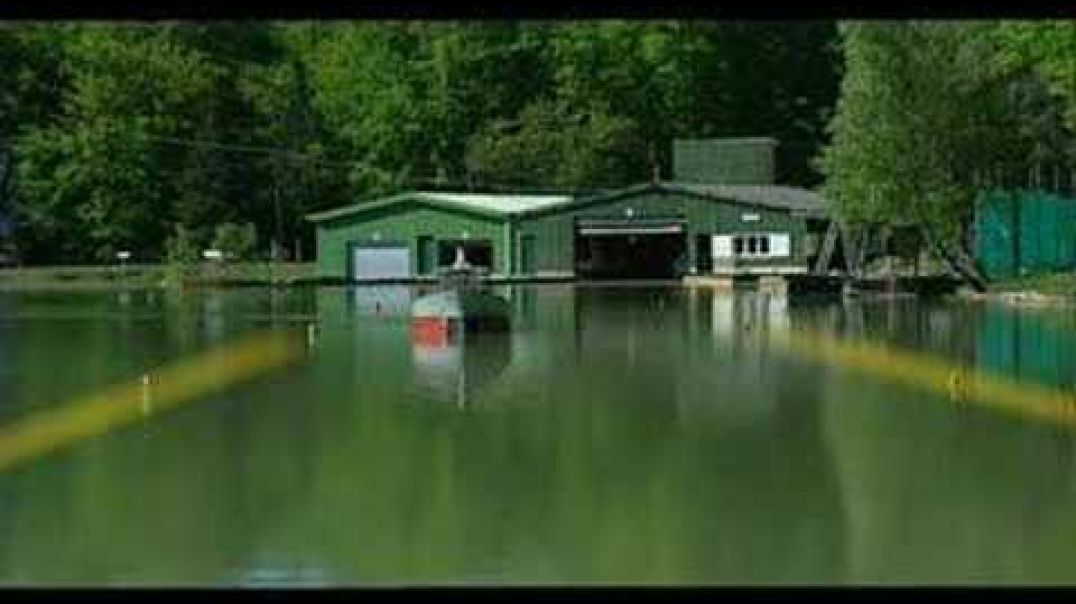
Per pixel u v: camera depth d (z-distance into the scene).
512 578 25.17
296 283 121.94
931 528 28.20
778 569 25.58
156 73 147.25
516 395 46.53
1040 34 87.12
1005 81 98.31
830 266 118.81
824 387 47.97
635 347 62.12
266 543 27.42
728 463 34.62
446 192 148.25
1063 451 35.91
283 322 77.94
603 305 90.75
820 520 28.86
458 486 32.12
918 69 96.81
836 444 37.06
